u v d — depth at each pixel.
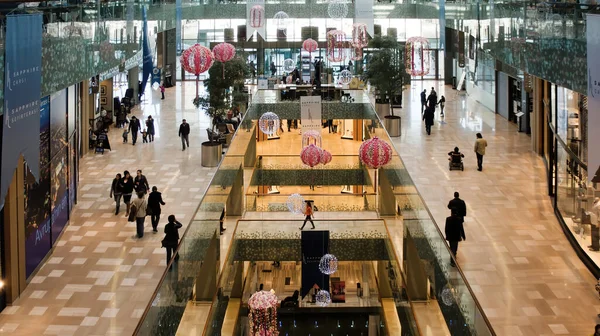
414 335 11.85
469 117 26.27
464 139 22.06
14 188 10.99
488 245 13.03
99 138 21.33
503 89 26.06
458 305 8.56
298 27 34.88
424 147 20.94
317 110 23.41
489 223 14.22
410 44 19.62
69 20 11.72
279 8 34.69
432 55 38.62
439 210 14.92
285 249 16.92
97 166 19.66
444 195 16.03
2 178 7.24
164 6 26.91
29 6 8.99
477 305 7.57
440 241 9.70
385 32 36.03
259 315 12.72
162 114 28.58
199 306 11.90
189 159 20.47
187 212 15.51
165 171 19.06
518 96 24.42
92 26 13.60
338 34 26.45
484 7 18.88
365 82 28.61
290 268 22.33
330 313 18.80
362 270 21.16
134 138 22.69
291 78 30.41
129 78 32.59
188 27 35.69
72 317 10.57
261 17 26.84
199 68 15.88
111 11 15.56
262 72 35.25
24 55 8.11
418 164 18.89
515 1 14.30
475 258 12.43
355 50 26.28
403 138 22.33
